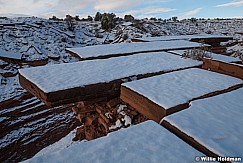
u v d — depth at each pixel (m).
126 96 3.87
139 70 5.04
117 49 8.16
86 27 24.38
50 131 8.14
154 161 1.87
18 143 7.39
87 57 6.82
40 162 1.88
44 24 19.84
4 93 9.93
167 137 2.23
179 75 4.51
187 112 2.74
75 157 1.94
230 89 3.81
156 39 11.75
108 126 4.73
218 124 2.44
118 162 1.87
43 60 13.71
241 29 31.44
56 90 3.71
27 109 9.28
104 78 4.38
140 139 2.20
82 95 4.05
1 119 8.36
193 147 2.17
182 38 11.69
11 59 12.38
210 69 5.20
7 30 15.90
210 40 11.61
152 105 3.23
